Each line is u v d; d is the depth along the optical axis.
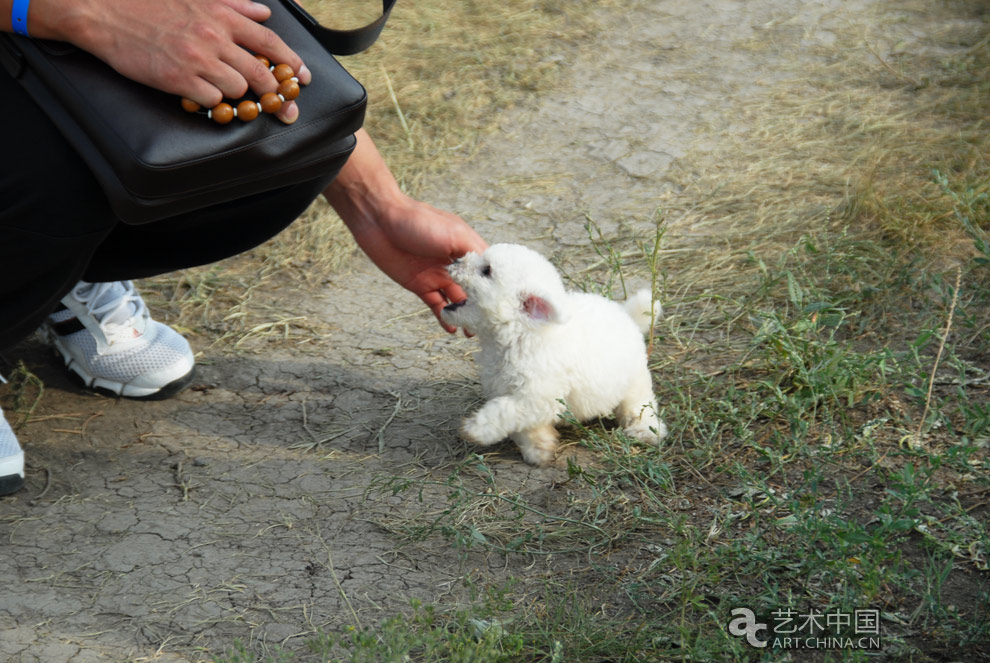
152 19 2.40
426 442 3.36
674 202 4.88
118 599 2.65
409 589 2.65
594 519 2.86
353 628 2.26
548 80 6.18
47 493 3.12
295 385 3.73
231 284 4.46
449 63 6.37
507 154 5.47
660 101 5.89
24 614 2.60
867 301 3.89
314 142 2.58
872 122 5.42
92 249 2.87
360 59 6.39
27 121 2.59
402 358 3.90
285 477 3.19
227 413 3.56
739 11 6.98
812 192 4.83
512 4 7.14
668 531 2.81
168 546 2.86
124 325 3.54
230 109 2.43
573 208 4.92
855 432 3.18
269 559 2.79
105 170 2.43
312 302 4.32
